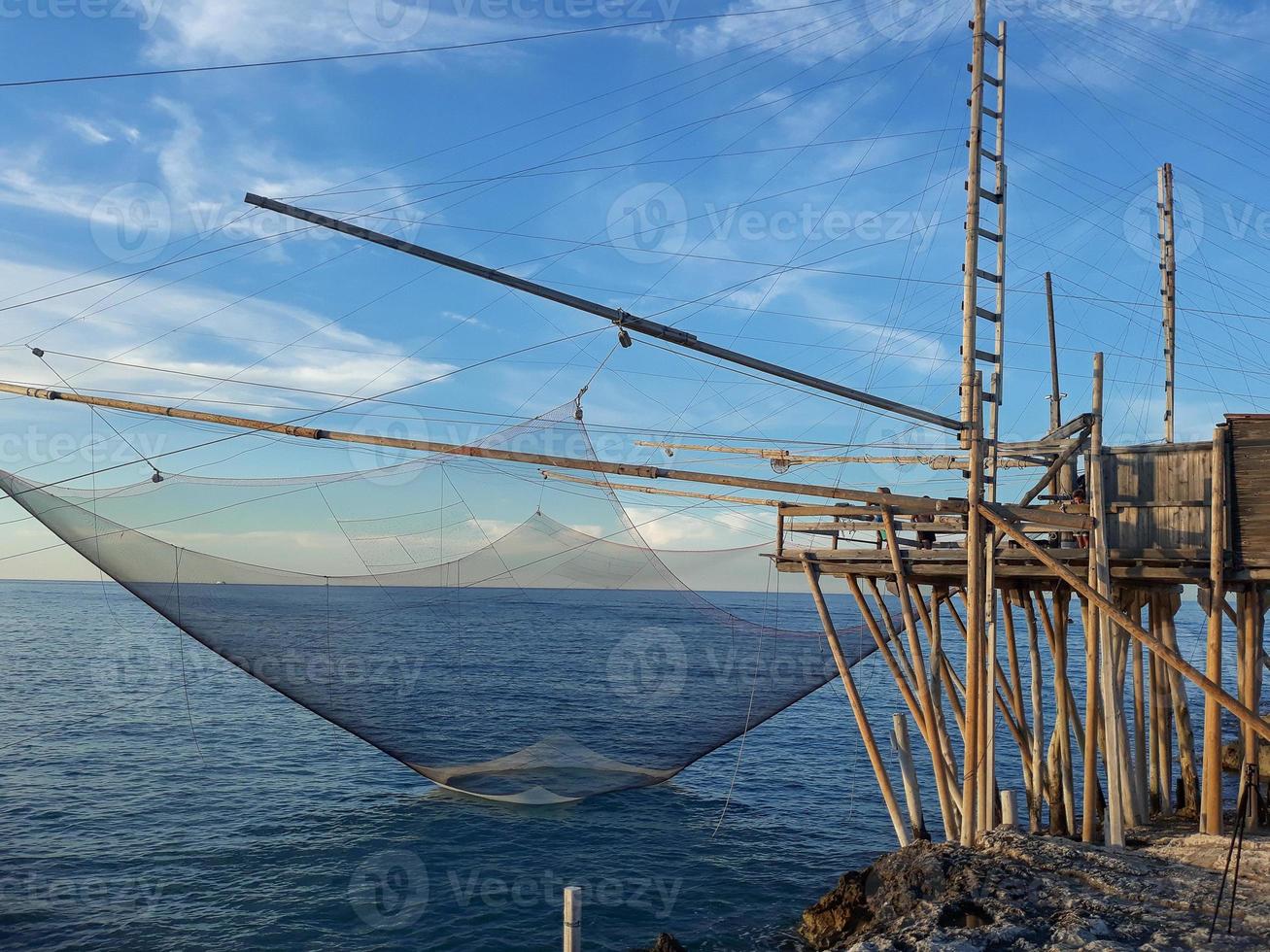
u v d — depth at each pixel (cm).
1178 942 953
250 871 1591
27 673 3928
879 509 1365
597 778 1552
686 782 2306
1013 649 1712
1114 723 1293
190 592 1237
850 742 2862
